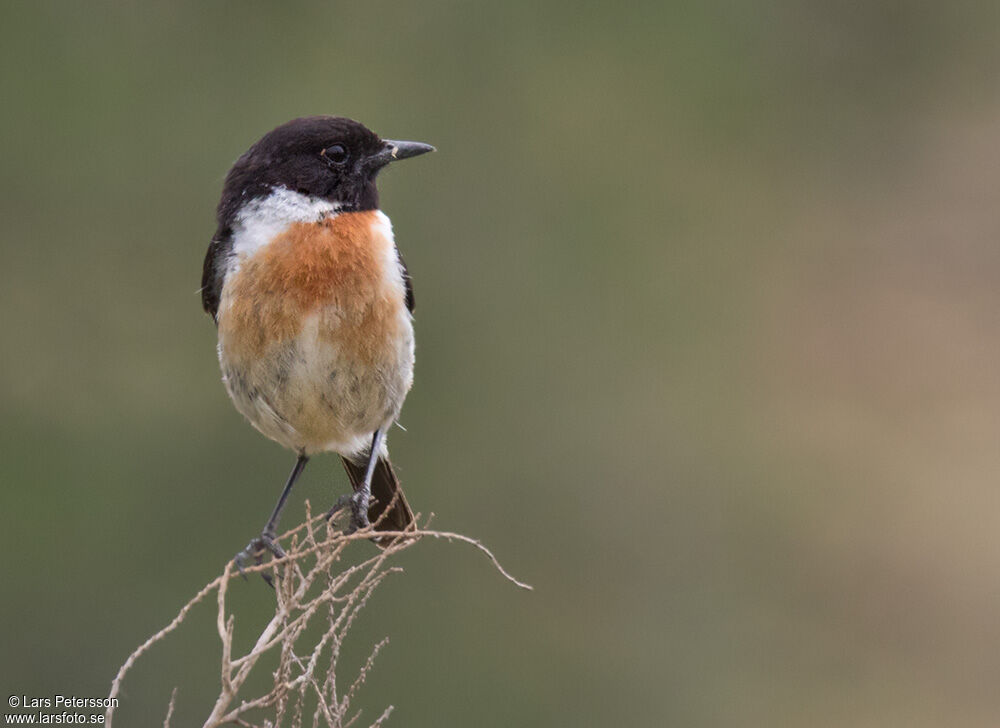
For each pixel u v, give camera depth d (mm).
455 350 14336
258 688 11648
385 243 7879
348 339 7625
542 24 15992
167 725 5496
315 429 7941
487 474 13953
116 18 14656
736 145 17109
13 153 13969
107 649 12336
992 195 20109
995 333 18844
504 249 14961
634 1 16484
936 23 20000
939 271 19375
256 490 13148
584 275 15156
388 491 8586
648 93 16312
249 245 7656
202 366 13672
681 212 16203
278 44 15070
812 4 18984
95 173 14141
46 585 12594
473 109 15445
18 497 12891
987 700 14023
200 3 14914
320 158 7809
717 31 17156
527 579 13625
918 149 20094
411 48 15523
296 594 5777
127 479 13172
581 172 15617
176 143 14422
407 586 13016
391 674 12445
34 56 14258
